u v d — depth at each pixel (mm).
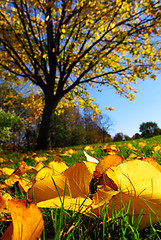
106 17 9219
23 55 11578
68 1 8422
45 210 623
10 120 17391
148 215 429
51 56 10789
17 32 10625
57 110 14938
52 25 10133
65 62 10602
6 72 12281
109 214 463
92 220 497
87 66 11633
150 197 447
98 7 9117
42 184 479
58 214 521
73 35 11203
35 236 330
